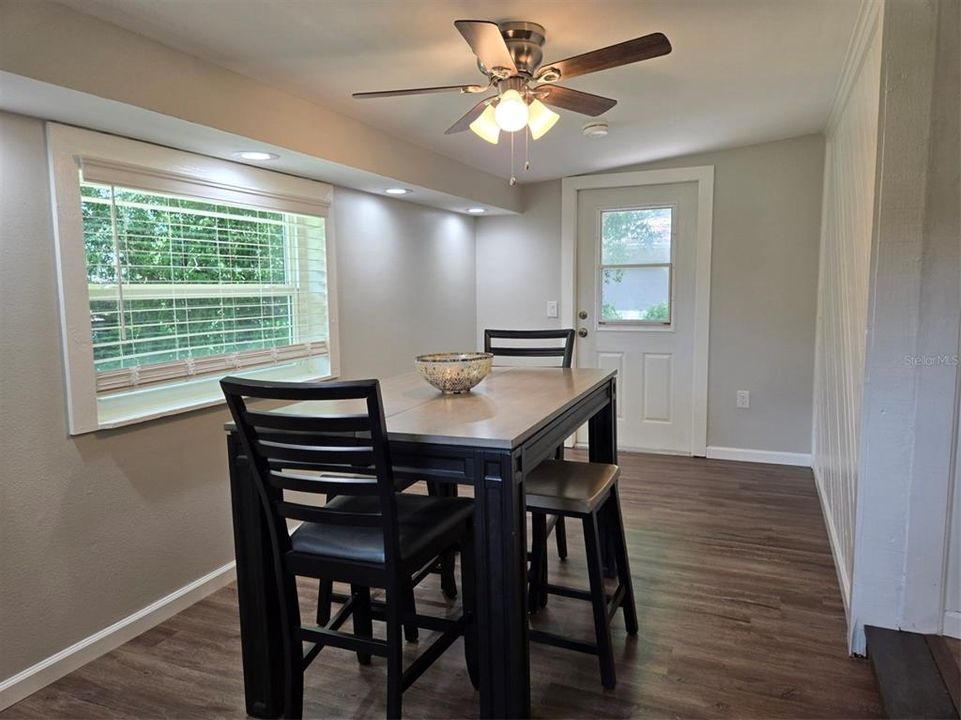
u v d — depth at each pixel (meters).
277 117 2.46
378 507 1.88
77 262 2.08
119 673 2.09
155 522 2.40
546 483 2.09
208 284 2.68
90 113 1.95
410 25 1.99
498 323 5.11
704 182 4.34
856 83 2.55
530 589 2.31
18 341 1.93
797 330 4.22
